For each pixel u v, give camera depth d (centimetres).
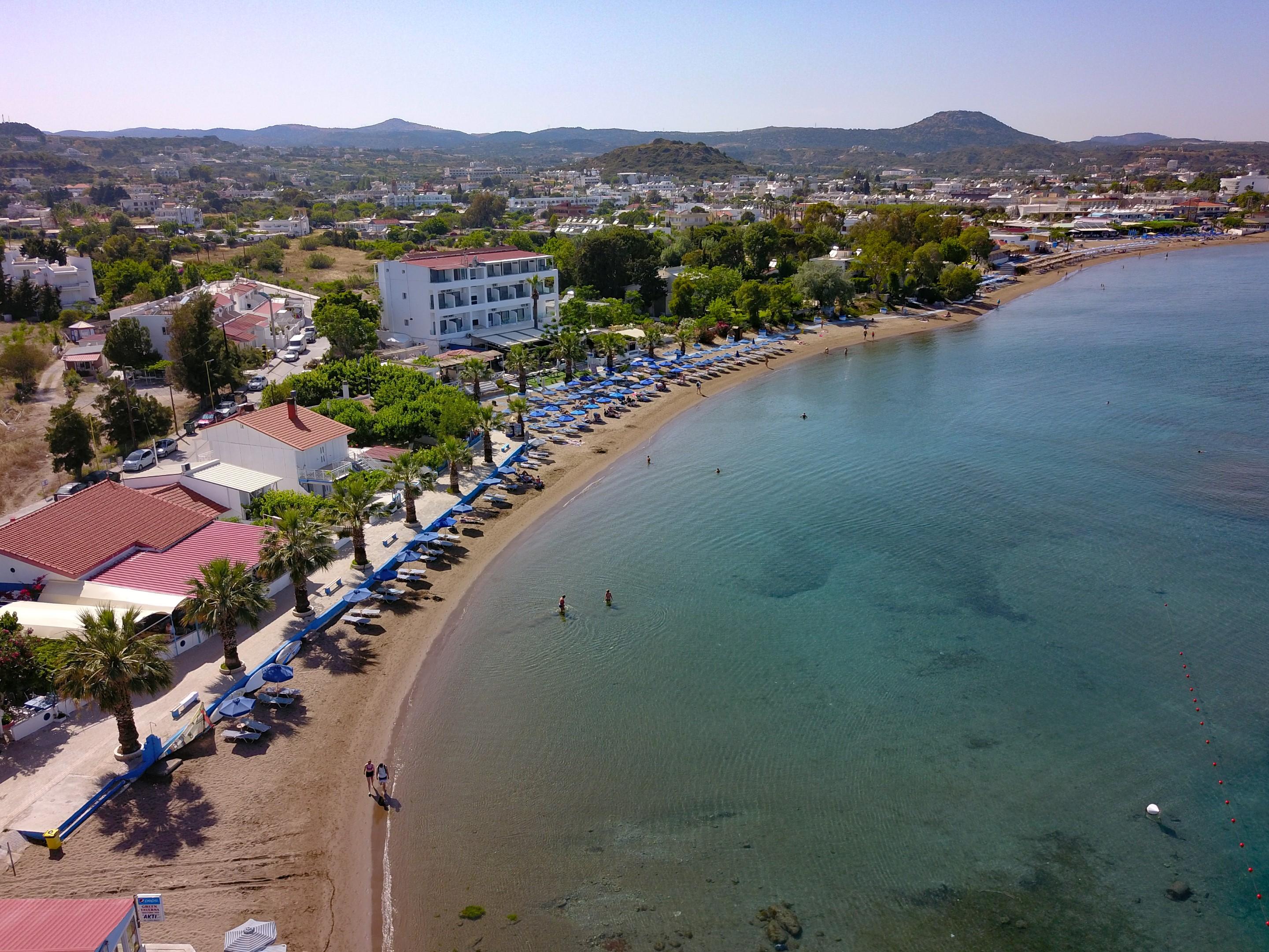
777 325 17462
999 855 4234
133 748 4516
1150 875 4122
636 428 11019
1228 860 4216
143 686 4425
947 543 7756
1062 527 8044
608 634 6225
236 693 5069
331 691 5378
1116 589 6862
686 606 6650
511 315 14138
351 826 4322
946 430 11081
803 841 4312
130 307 15450
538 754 4934
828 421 11575
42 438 9331
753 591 6894
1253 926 3841
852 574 7194
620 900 3938
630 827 4394
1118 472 9431
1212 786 4719
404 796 4556
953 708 5394
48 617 5238
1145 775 4803
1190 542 7650
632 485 9162
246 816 4316
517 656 5931
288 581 6438
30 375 11362
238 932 3484
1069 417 11525
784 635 6247
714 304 16850
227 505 7419
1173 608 6544
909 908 3922
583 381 12694
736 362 14612
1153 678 5700
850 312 18575
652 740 5075
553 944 3694
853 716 5316
